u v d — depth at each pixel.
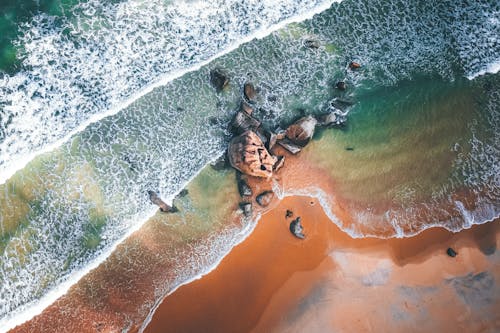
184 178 13.39
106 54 14.68
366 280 12.06
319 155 13.81
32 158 13.36
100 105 14.09
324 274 12.12
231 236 12.62
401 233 12.80
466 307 11.80
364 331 11.45
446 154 14.15
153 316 11.72
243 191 13.02
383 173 13.72
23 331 11.65
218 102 14.44
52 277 12.19
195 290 11.97
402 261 12.39
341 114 14.55
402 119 14.59
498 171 13.93
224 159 13.65
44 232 12.65
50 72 14.31
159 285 12.09
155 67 14.68
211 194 13.18
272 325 11.55
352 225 12.82
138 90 14.34
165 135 13.91
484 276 12.24
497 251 12.65
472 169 13.95
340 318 11.56
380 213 13.10
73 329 11.66
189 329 11.57
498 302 11.90
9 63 14.30
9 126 13.65
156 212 12.92
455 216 13.16
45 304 11.91
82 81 14.31
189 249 12.52
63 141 13.59
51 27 14.80
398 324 11.54
